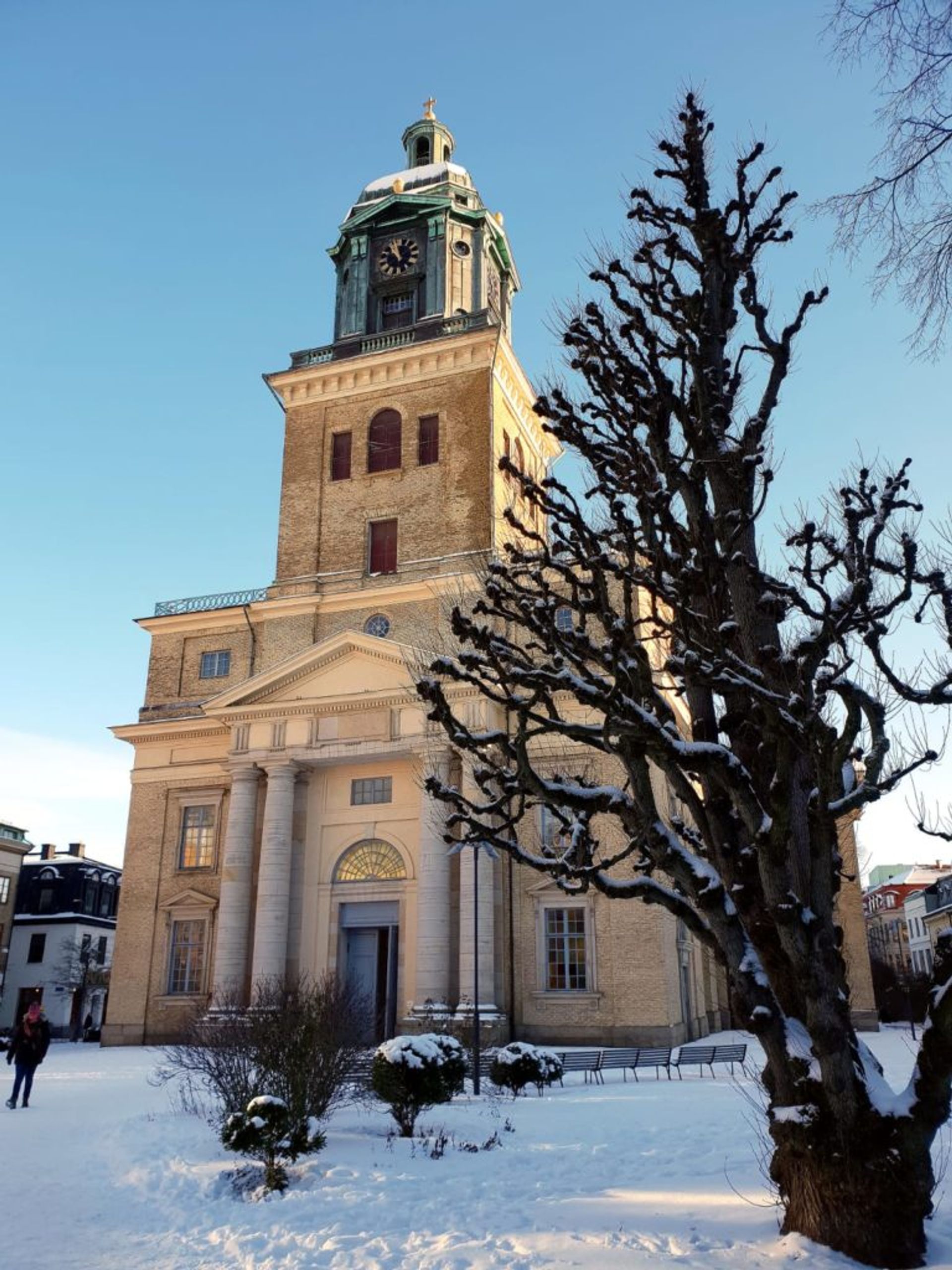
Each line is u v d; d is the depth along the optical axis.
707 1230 8.34
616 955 30.38
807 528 9.54
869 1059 8.09
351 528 39.47
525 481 10.71
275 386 42.44
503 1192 10.46
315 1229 9.27
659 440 9.67
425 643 34.38
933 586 9.24
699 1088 20.16
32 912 65.94
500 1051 20.84
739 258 10.41
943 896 77.75
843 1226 7.28
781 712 7.74
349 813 34.72
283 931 33.09
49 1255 8.66
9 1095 20.20
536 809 31.94
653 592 9.23
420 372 40.47
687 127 11.15
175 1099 18.48
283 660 36.50
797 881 8.39
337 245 44.78
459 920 31.30
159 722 38.91
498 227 44.91
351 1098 16.56
